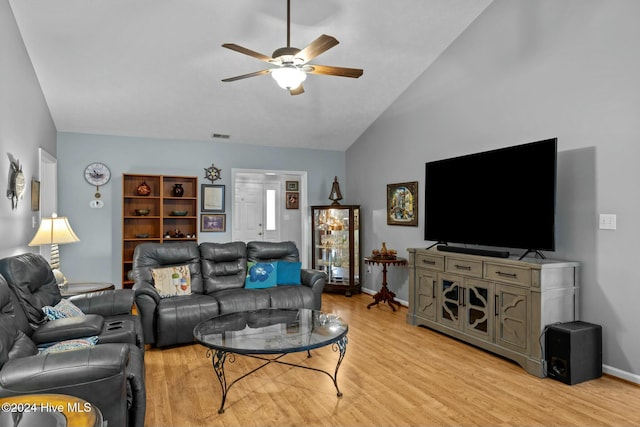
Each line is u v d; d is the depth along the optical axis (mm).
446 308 4023
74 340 2352
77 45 3891
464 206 4070
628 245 2953
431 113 4902
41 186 4449
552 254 3488
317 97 5348
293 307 4148
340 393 2719
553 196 3184
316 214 6602
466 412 2504
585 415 2465
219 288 4340
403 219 5434
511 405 2596
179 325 3664
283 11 3756
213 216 6145
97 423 1141
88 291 3732
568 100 3352
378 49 4508
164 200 5848
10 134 3189
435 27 4301
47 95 4555
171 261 4254
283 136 6270
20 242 3482
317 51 2848
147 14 3627
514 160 3537
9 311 2146
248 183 6977
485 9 4133
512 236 3539
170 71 4457
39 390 1675
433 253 4180
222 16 3744
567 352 2898
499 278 3408
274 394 2742
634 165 2916
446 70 4656
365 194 6387
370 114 5891
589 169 3201
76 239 3842
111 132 5523
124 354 1841
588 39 3203
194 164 6055
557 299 3123
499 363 3328
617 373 3012
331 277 6379
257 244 4750
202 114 5391
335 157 7023
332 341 2635
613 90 3037
